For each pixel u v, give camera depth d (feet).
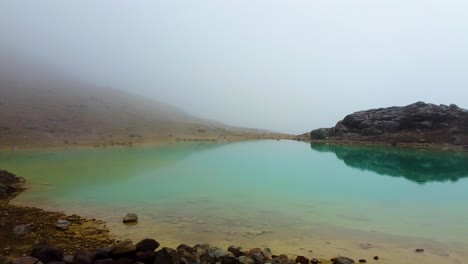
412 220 46.83
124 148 122.42
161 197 57.93
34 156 101.71
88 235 39.06
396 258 34.17
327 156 107.76
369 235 41.01
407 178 76.18
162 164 91.20
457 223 45.70
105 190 62.28
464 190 64.95
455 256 34.76
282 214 49.11
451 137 127.03
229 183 69.36
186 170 83.46
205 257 30.96
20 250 34.01
